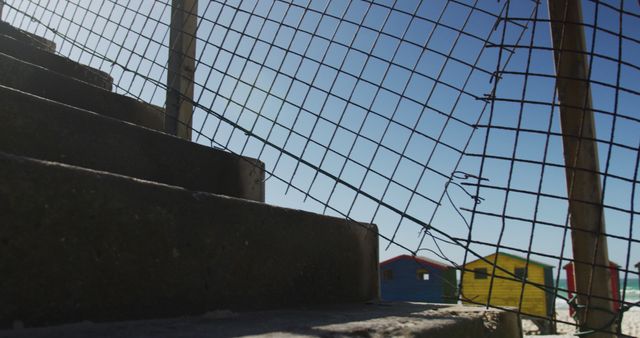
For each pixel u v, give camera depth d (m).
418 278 11.91
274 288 1.76
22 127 1.49
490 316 1.71
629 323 9.41
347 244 2.17
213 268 1.55
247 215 1.70
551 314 1.63
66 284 1.17
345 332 1.24
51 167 1.17
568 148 2.01
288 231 1.86
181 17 2.73
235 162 2.31
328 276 2.03
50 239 1.15
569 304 1.91
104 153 1.72
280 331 1.23
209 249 1.54
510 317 1.80
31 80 2.07
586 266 1.94
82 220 1.22
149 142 1.90
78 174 1.23
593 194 1.96
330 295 2.02
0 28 2.82
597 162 1.99
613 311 1.76
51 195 1.16
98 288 1.23
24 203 1.11
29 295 1.10
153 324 1.29
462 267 1.67
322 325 1.34
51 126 1.56
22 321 1.08
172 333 1.17
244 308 1.63
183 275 1.45
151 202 1.39
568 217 1.59
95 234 1.24
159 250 1.39
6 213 1.08
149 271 1.36
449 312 1.74
